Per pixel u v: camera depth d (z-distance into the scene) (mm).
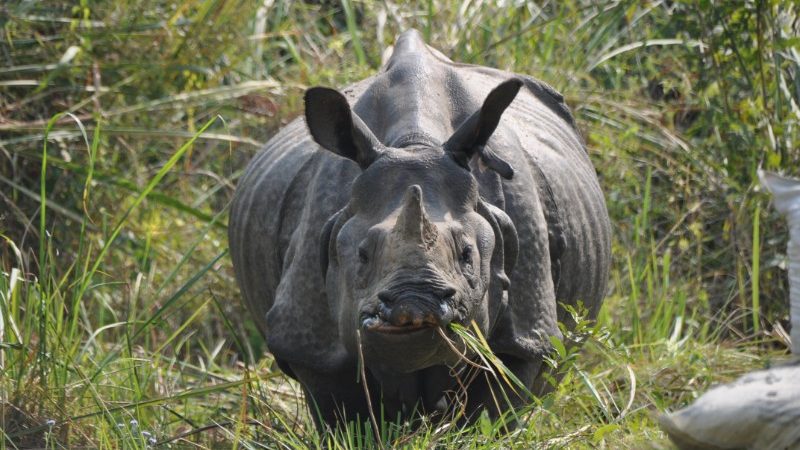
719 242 31391
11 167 30828
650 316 28891
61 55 31531
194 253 31188
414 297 15242
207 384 25812
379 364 17609
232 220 23016
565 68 34469
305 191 20266
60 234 30219
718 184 31500
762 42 30641
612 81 34719
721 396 13555
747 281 30062
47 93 30891
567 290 20688
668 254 28828
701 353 25594
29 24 31516
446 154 17297
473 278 16281
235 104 33469
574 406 21656
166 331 28797
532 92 23641
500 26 35688
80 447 20438
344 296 16891
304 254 18922
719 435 13367
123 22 32125
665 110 33562
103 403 20547
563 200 20625
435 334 15656
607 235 22641
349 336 16938
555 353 19203
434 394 18641
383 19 35281
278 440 19766
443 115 19078
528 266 18891
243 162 33812
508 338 18578
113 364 25250
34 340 25031
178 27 33281
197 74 33031
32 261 29656
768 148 30016
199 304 30359
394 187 16922
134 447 19906
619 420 20016
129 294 28453
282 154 21781
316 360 18891
